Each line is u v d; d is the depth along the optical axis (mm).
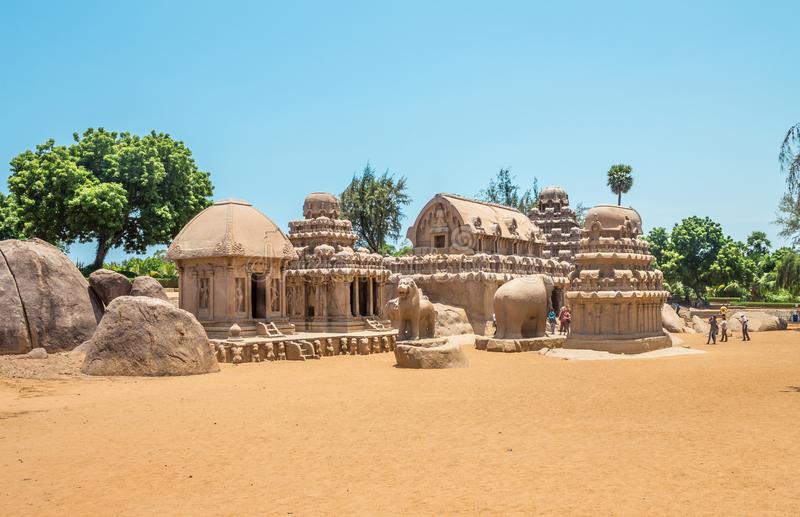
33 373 27125
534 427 16578
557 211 76312
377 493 11336
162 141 63562
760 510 10141
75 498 11320
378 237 82250
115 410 19469
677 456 13375
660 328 42750
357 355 39906
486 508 10453
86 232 58938
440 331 51625
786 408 18750
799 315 79625
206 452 14344
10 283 32719
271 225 40656
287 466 13164
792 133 26812
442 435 15773
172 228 63344
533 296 42406
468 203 62000
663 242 116438
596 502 10633
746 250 135625
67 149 60312
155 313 28234
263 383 25516
